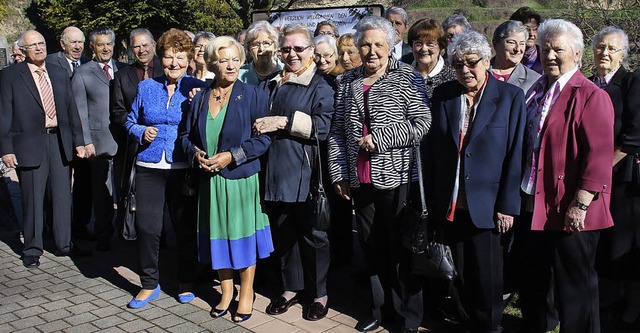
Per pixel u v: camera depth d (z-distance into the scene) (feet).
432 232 11.51
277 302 13.87
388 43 11.93
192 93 14.07
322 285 13.65
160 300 14.62
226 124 12.91
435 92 11.73
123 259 17.87
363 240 12.66
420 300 12.39
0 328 13.06
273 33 15.20
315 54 15.10
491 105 10.96
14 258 17.92
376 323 12.85
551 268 11.96
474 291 11.51
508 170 10.88
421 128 11.58
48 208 18.53
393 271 12.41
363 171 12.10
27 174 17.21
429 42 13.48
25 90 17.10
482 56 10.75
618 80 12.46
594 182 10.06
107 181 18.69
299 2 58.59
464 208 11.24
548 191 10.71
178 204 14.28
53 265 17.29
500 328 11.58
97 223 18.79
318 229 12.73
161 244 19.02
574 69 10.71
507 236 12.03
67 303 14.46
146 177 14.19
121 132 17.24
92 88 18.39
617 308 13.76
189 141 13.53
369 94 11.97
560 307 10.97
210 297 14.80
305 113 12.96
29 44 17.08
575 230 10.34
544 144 10.73
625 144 12.18
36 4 81.25
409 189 11.89
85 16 68.49
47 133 17.43
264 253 13.51
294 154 13.04
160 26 68.85
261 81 14.94
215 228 13.08
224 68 12.87
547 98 10.82
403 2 54.29
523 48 13.70
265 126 12.88
